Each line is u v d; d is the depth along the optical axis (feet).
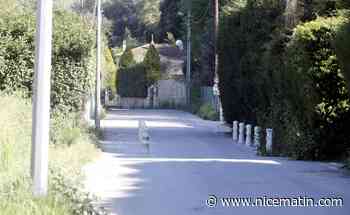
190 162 73.26
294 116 81.20
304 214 40.63
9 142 43.42
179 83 282.36
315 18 87.97
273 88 90.53
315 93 76.28
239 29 114.42
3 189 32.68
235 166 69.56
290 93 81.87
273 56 91.09
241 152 89.30
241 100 115.75
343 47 59.88
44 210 31.01
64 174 40.81
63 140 70.23
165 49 350.84
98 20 112.98
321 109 76.43
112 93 296.10
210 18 218.79
